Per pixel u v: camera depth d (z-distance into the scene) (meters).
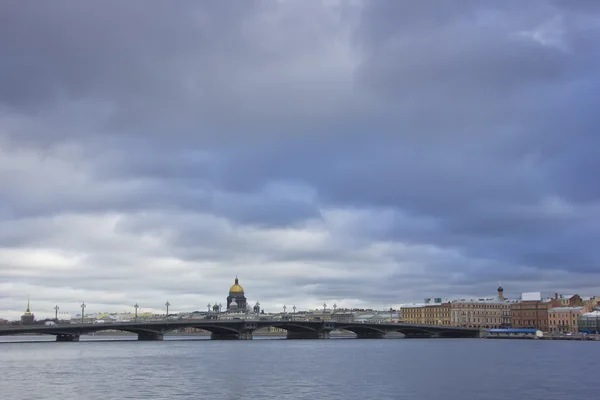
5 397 94.12
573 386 107.69
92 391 100.50
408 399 93.00
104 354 192.00
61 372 130.38
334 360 163.88
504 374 126.88
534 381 114.62
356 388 104.19
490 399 93.19
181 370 134.25
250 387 105.06
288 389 102.81
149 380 115.19
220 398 93.19
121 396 95.12
